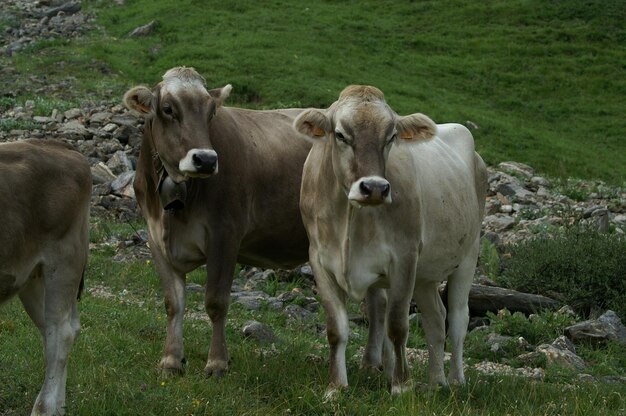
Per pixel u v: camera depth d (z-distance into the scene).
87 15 42.84
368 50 39.72
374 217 9.09
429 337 10.19
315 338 12.48
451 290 10.62
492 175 25.25
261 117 11.57
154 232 10.46
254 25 40.62
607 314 14.06
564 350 12.49
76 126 24.47
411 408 8.49
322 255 9.44
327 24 41.81
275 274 15.57
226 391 9.14
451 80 38.25
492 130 32.75
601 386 10.75
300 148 11.47
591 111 37.25
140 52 36.62
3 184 7.83
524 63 40.66
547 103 37.50
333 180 9.17
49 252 8.12
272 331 11.98
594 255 15.83
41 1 44.69
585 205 23.52
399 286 9.30
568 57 41.62
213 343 10.10
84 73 33.25
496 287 15.11
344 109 8.90
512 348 12.62
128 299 13.52
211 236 10.31
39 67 33.84
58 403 8.03
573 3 46.47
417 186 9.41
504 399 9.58
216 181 10.37
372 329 10.84
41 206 8.03
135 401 8.45
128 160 21.84
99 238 17.12
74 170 8.31
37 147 8.25
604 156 32.97
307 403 8.83
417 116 9.14
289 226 11.31
